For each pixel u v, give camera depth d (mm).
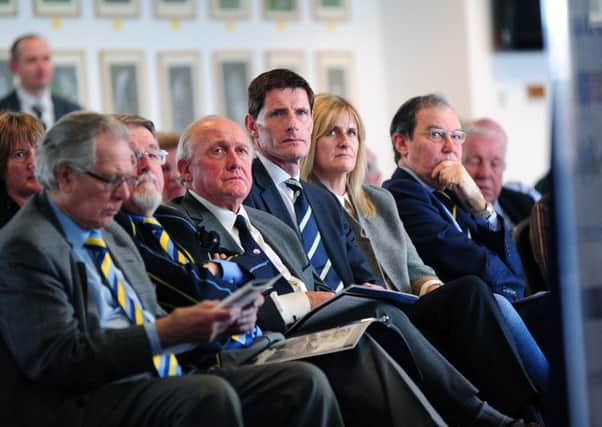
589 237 5777
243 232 8883
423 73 21078
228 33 19953
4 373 6605
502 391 8688
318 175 10453
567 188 5754
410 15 21109
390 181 11133
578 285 5781
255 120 9930
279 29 20328
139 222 8109
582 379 5805
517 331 9273
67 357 6480
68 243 6879
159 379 6770
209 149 8852
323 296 8773
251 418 7148
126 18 19219
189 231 8508
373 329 8133
